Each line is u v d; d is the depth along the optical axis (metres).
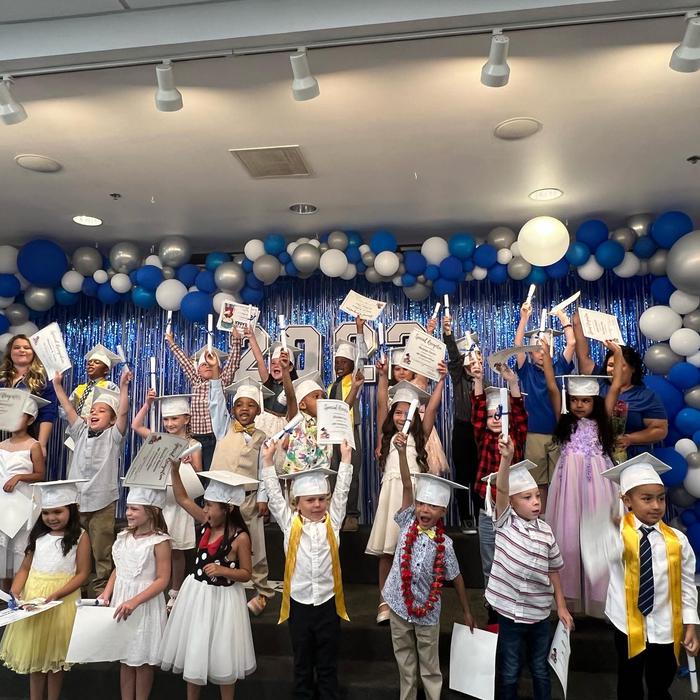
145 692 3.02
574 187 4.33
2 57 2.84
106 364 4.51
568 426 3.46
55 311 5.94
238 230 5.18
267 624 3.49
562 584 3.28
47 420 4.04
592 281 5.33
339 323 5.60
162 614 3.06
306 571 2.95
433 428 4.11
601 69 2.97
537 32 2.68
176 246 5.22
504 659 2.86
